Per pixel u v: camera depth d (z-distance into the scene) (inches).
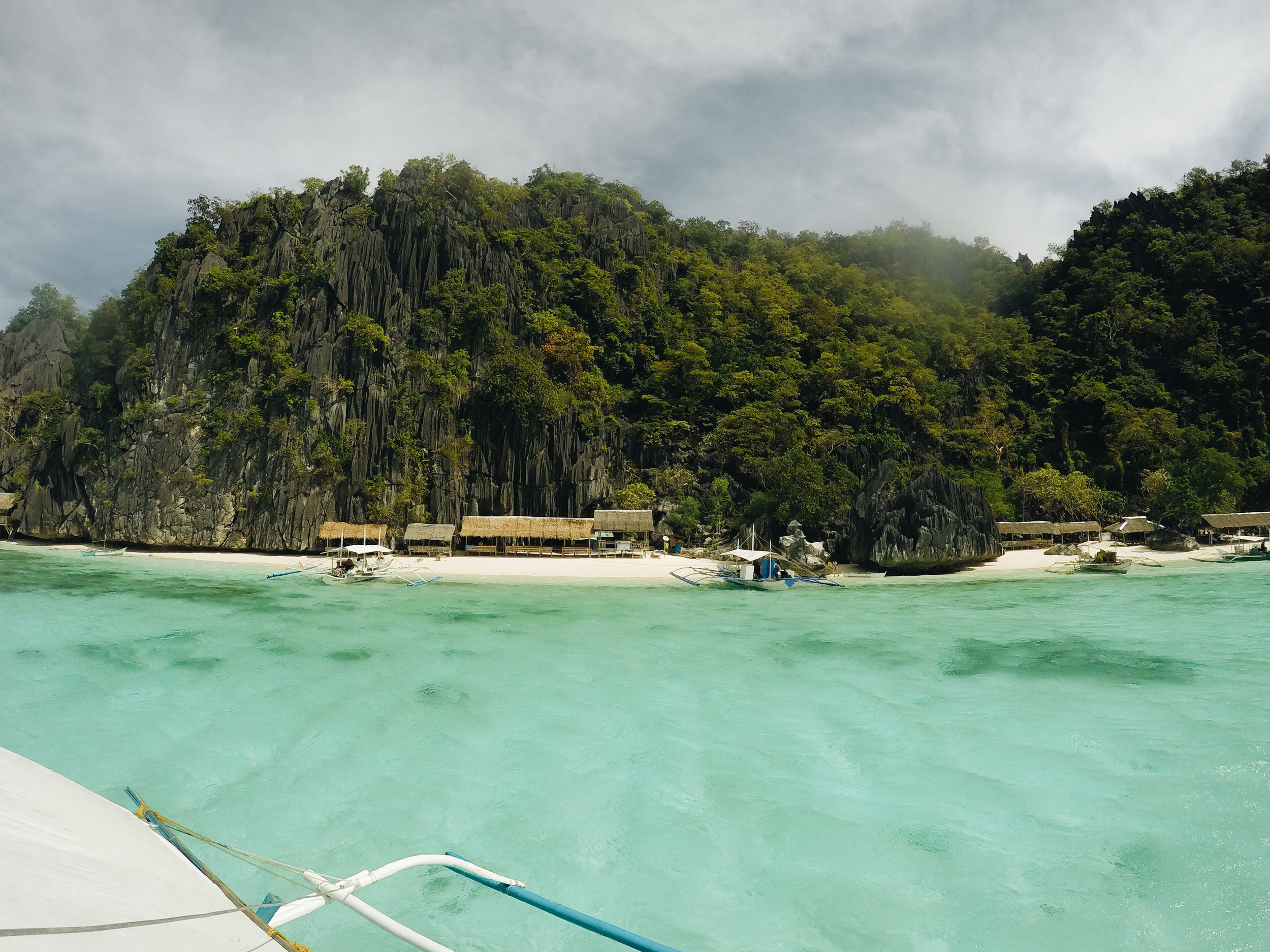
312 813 603.5
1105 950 433.4
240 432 2620.6
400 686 952.3
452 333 2785.4
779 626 1358.3
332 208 3011.8
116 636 1206.9
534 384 2704.2
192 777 669.3
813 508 2417.6
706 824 592.4
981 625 1364.4
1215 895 482.3
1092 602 1610.5
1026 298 4603.8
